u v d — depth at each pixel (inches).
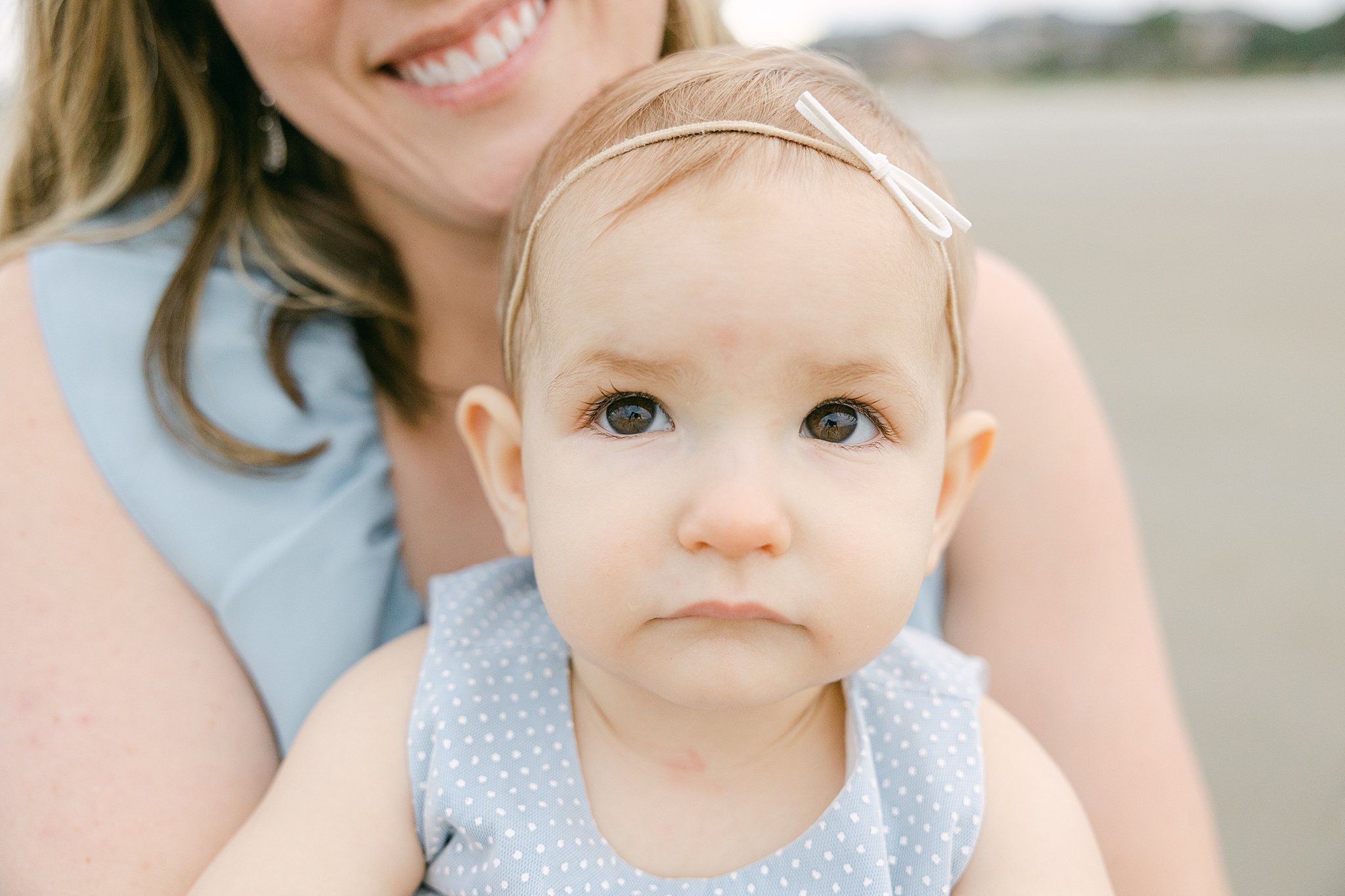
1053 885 12.9
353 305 16.2
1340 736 28.5
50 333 14.9
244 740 14.6
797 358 11.7
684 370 11.8
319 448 15.5
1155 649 17.0
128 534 14.7
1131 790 16.2
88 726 14.0
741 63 14.2
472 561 16.9
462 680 13.8
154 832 13.8
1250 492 44.0
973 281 14.1
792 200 12.0
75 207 16.6
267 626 14.7
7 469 14.5
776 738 13.4
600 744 13.5
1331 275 83.3
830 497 11.9
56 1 16.6
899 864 13.1
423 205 16.0
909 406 12.4
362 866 13.1
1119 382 58.0
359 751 13.6
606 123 13.4
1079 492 17.2
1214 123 251.9
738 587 11.6
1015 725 14.3
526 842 12.9
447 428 17.0
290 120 16.2
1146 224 106.6
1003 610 17.0
